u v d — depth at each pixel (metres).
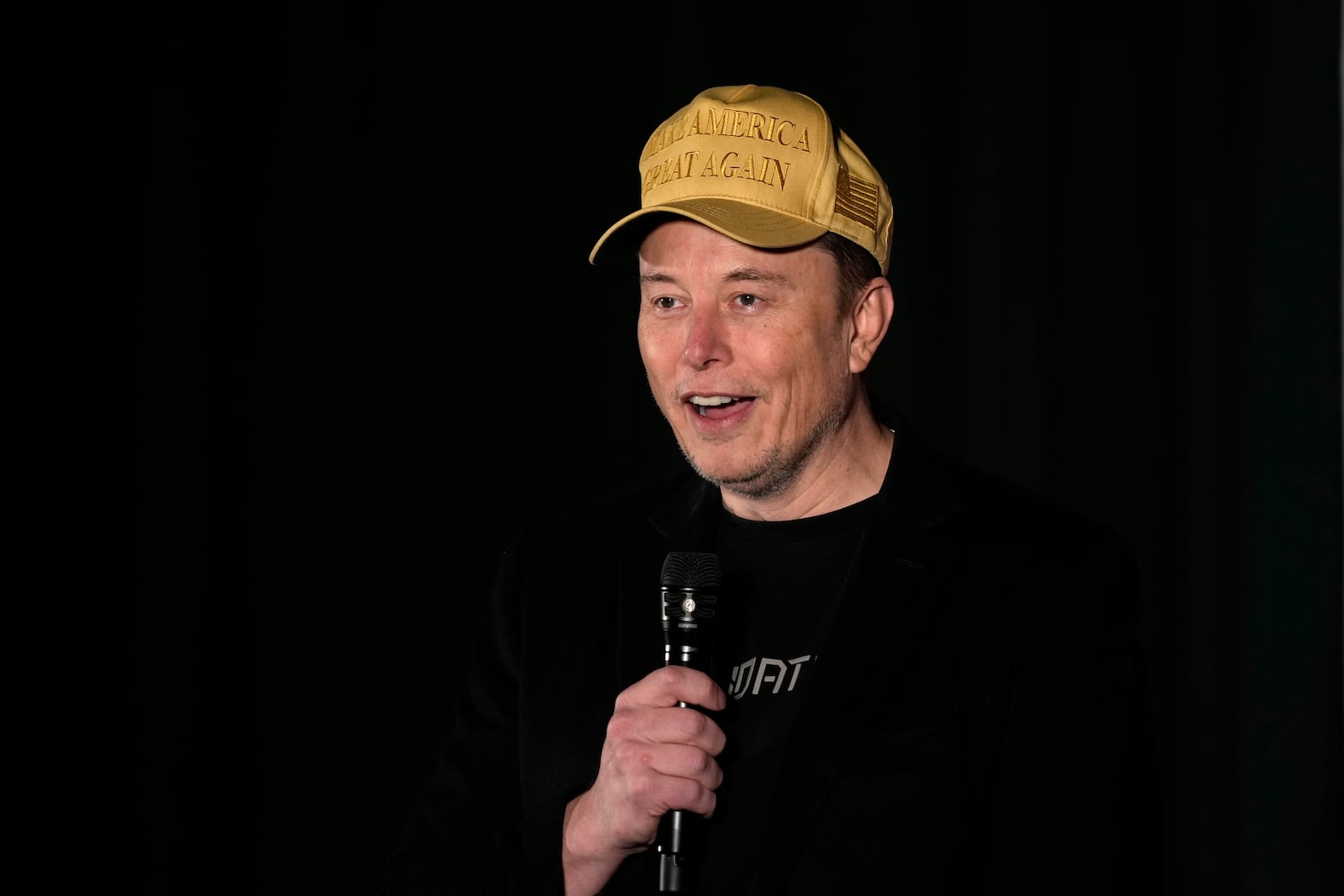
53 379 11.84
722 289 5.43
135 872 11.72
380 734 12.09
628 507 6.48
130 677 11.85
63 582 11.77
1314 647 10.85
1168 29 11.48
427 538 12.23
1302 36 11.05
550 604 6.25
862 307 5.85
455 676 12.20
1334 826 10.74
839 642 5.49
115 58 12.03
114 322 11.97
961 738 5.37
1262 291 11.10
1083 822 5.19
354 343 12.25
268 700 11.98
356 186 12.31
